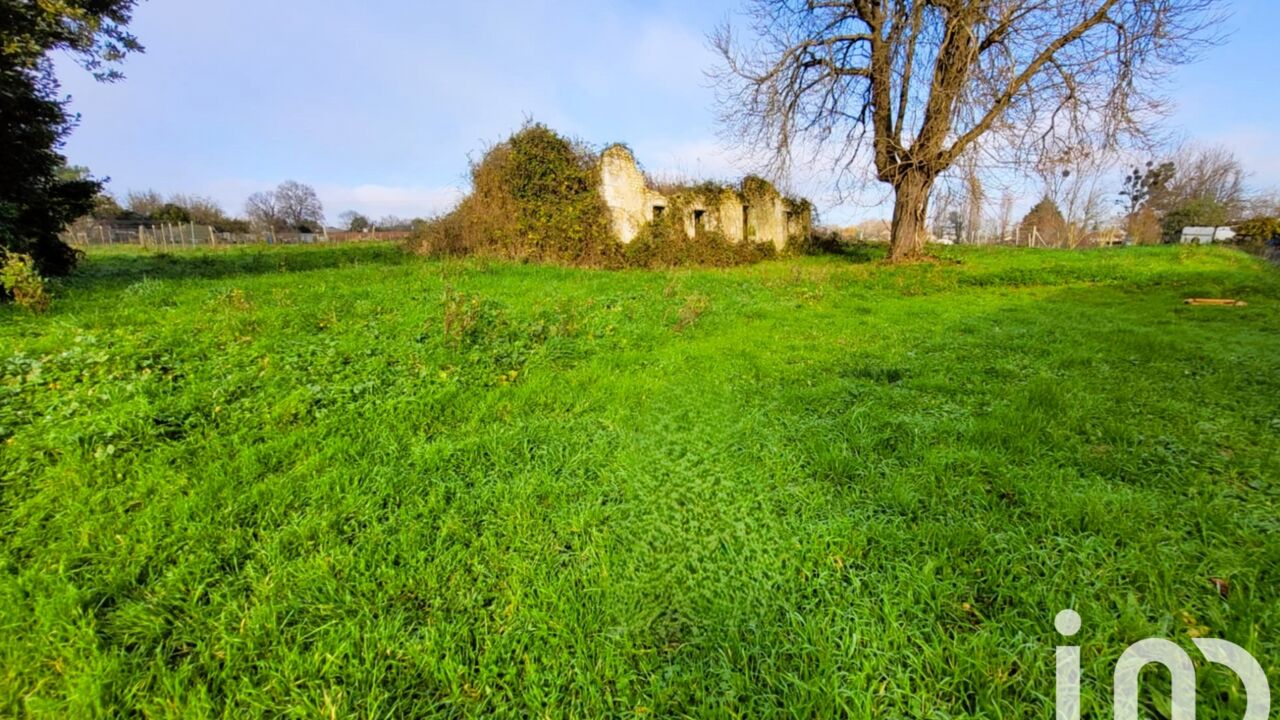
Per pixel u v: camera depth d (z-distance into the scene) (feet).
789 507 7.95
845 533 7.20
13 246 26.53
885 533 7.13
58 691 4.87
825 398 12.74
